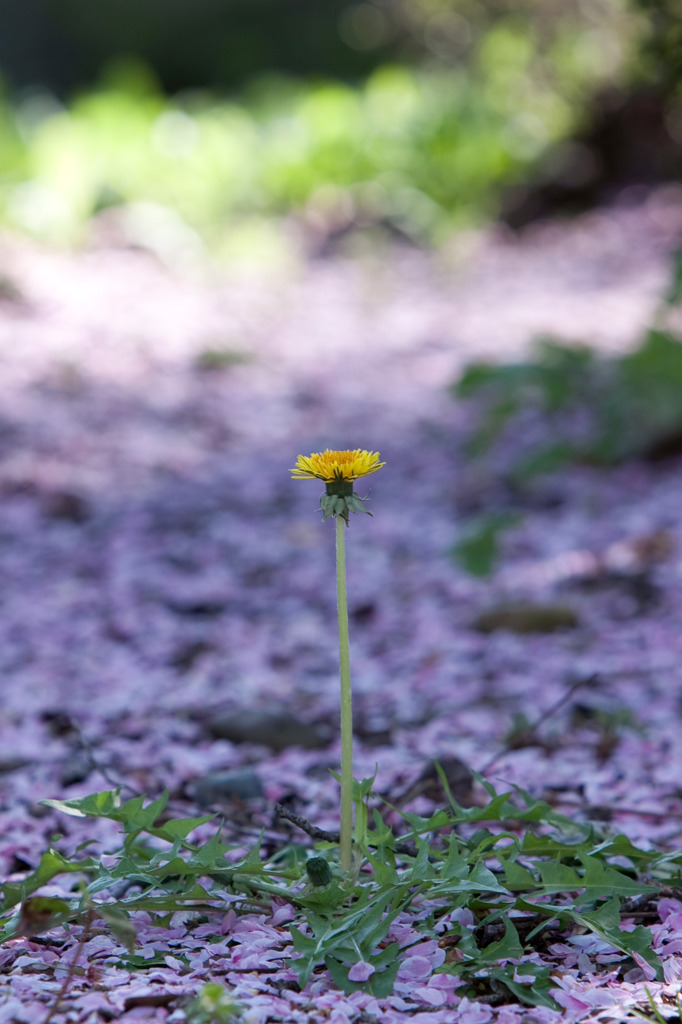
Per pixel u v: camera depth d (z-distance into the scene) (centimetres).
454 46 1719
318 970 176
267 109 1611
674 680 362
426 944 176
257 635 446
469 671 389
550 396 619
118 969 176
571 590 467
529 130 1480
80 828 266
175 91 2172
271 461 730
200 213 1295
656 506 552
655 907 202
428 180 1407
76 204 1217
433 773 275
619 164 1440
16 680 398
